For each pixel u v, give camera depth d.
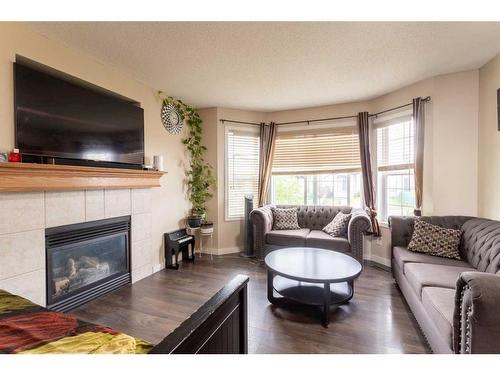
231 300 1.25
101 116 2.64
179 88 3.40
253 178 4.57
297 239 3.55
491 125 2.64
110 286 2.73
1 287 1.85
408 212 3.47
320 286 2.63
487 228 2.26
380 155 3.82
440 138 3.02
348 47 2.36
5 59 1.94
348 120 4.03
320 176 4.43
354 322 2.16
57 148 2.25
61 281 2.33
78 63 2.44
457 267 2.23
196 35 2.16
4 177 1.82
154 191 3.43
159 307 2.42
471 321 1.23
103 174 2.56
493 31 2.12
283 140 4.46
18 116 1.98
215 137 4.24
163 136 3.58
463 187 2.94
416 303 2.04
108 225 2.73
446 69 2.86
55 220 2.21
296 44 2.30
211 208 4.30
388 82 3.21
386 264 3.63
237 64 2.70
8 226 1.89
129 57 2.55
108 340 0.97
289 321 2.19
